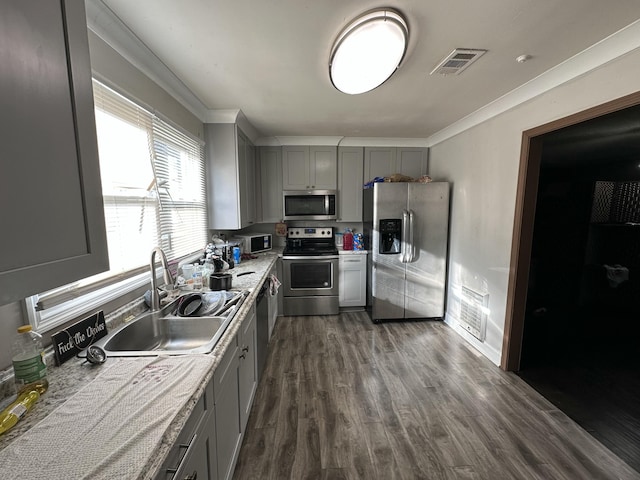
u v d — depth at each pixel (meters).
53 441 0.65
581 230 3.90
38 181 0.61
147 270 1.65
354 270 3.55
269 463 1.48
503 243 2.35
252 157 3.41
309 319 3.42
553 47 1.54
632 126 2.02
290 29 1.37
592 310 3.79
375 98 2.27
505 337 2.32
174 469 0.73
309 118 2.78
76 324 1.09
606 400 1.97
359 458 1.51
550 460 1.49
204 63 1.69
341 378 2.22
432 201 3.16
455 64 1.72
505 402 1.94
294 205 3.61
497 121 2.41
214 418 1.06
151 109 1.67
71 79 0.69
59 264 0.66
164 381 0.89
